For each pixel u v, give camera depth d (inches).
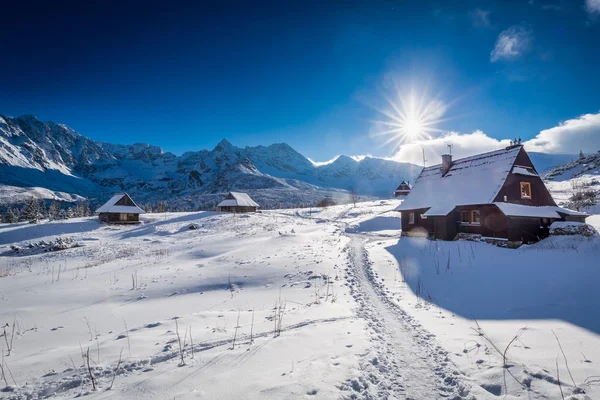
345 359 237.8
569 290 436.1
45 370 227.9
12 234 1963.6
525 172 1032.8
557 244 772.6
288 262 710.5
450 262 704.4
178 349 259.0
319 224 1825.8
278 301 460.1
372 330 321.4
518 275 553.0
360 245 1040.2
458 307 417.7
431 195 1214.9
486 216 988.6
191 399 175.2
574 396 180.2
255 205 3235.7
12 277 745.6
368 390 198.4
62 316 411.8
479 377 215.0
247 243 1091.9
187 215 2500.0
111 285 598.5
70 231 2123.5
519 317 357.4
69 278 690.8
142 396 180.5
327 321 344.2
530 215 922.1
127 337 299.1
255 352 248.5
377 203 3029.0
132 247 1298.0
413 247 922.7
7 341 318.7
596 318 325.1
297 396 179.9
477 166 1147.3
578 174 3518.7
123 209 2488.9
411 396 199.2
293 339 280.1
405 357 259.6
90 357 247.1
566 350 249.9
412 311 399.2
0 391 194.7
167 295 522.0
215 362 229.1
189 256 935.7
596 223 957.8
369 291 516.1
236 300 476.4
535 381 201.6
